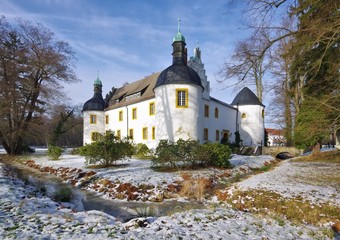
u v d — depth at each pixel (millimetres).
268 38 7285
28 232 4348
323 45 7305
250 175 13172
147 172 12289
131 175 11477
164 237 4285
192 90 22141
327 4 6301
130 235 4324
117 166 15180
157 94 22984
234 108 34469
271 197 7703
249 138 34250
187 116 21797
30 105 28188
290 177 11242
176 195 8703
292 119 22141
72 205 7582
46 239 4055
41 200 7105
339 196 7598
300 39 6883
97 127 36562
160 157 13016
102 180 10773
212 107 28578
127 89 36094
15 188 8719
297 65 8516
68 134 58500
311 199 7309
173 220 5406
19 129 27094
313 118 8469
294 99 20750
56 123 38844
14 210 5781
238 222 5352
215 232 4633
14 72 26094
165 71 22969
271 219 5754
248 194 8148
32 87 27438
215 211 6273
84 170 13758
